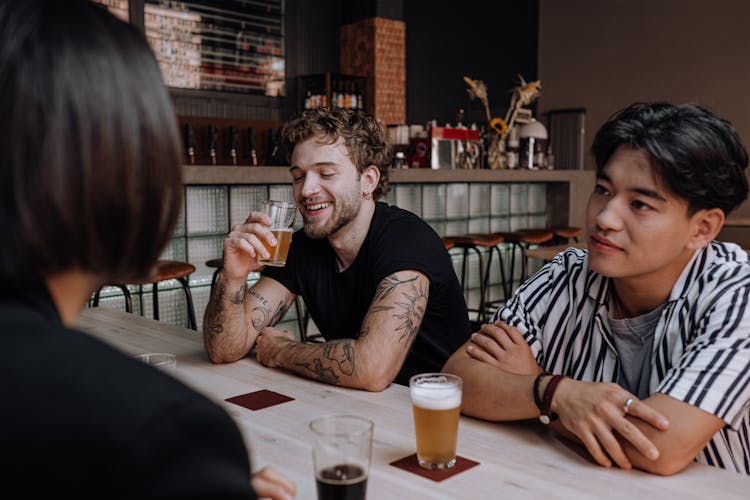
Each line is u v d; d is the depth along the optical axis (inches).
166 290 139.8
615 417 39.5
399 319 60.3
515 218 226.8
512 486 36.6
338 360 56.0
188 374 58.6
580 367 54.0
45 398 13.7
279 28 279.6
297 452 40.9
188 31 252.2
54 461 13.1
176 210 18.6
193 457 13.9
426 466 38.8
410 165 216.8
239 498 14.2
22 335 14.9
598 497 35.4
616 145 43.7
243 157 244.2
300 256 74.8
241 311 62.7
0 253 15.5
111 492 13.1
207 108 257.8
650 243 43.0
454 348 73.8
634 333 50.7
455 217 205.3
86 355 14.9
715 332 43.4
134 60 17.1
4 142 15.3
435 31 335.6
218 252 148.4
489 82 360.5
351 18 296.4
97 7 17.4
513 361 51.2
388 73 292.0
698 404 40.2
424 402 38.2
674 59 320.2
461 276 206.1
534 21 366.3
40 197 15.5
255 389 54.4
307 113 68.8
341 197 67.7
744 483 37.5
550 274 57.6
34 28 15.8
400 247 66.0
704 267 47.5
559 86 361.7
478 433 44.9
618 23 337.4
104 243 17.0
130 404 13.9
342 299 72.1
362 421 32.4
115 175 16.5
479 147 250.8
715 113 42.4
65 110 15.7
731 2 301.0
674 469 38.5
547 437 44.3
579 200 239.0
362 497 31.9
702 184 41.5
